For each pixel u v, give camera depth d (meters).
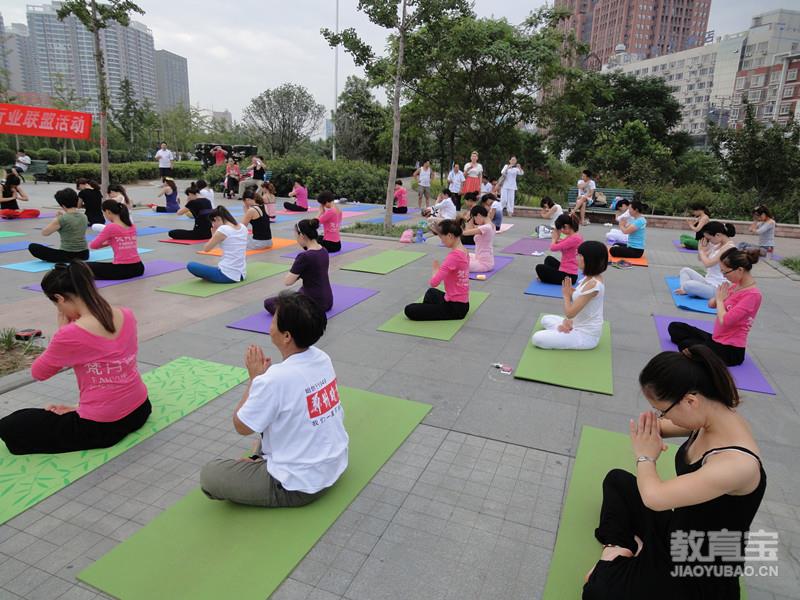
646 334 5.68
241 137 42.72
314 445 2.77
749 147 18.58
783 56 64.19
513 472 3.23
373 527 2.73
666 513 2.13
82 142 35.09
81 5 12.73
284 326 2.64
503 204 16.19
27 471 3.11
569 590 2.34
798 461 3.42
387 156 34.38
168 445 3.43
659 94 31.69
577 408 4.02
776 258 10.75
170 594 2.27
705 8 105.44
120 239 7.26
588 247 4.92
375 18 10.77
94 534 2.65
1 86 32.31
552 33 20.95
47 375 3.18
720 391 1.94
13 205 12.57
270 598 2.27
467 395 4.20
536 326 5.86
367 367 4.69
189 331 5.48
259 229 9.94
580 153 30.62
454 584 2.38
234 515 2.77
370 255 9.58
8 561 2.47
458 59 20.50
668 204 17.50
